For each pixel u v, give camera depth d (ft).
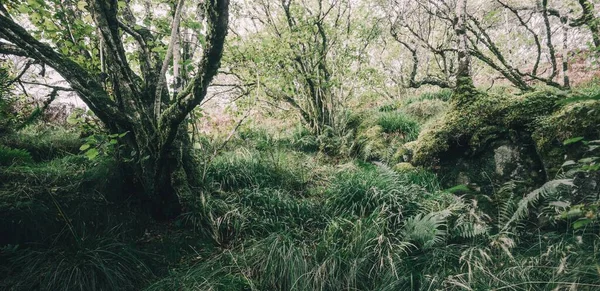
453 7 21.12
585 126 11.08
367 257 10.64
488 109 14.40
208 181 15.15
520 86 19.98
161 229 13.21
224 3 8.86
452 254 10.54
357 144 22.56
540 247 9.93
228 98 19.99
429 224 10.72
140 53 12.91
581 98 7.11
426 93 32.65
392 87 36.19
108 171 13.06
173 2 13.42
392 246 10.95
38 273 10.43
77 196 12.41
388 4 23.79
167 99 13.23
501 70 20.29
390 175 15.08
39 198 11.88
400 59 35.24
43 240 11.41
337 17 23.22
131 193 13.44
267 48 20.56
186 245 12.55
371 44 26.37
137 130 11.30
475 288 8.91
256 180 16.35
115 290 10.37
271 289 10.43
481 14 26.94
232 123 20.07
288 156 20.56
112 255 11.27
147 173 12.21
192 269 11.19
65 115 22.65
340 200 14.10
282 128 27.63
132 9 14.73
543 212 11.43
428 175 15.51
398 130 22.93
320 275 10.23
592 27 18.52
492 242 10.39
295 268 10.48
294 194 16.29
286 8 22.74
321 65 24.09
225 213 13.39
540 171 12.48
